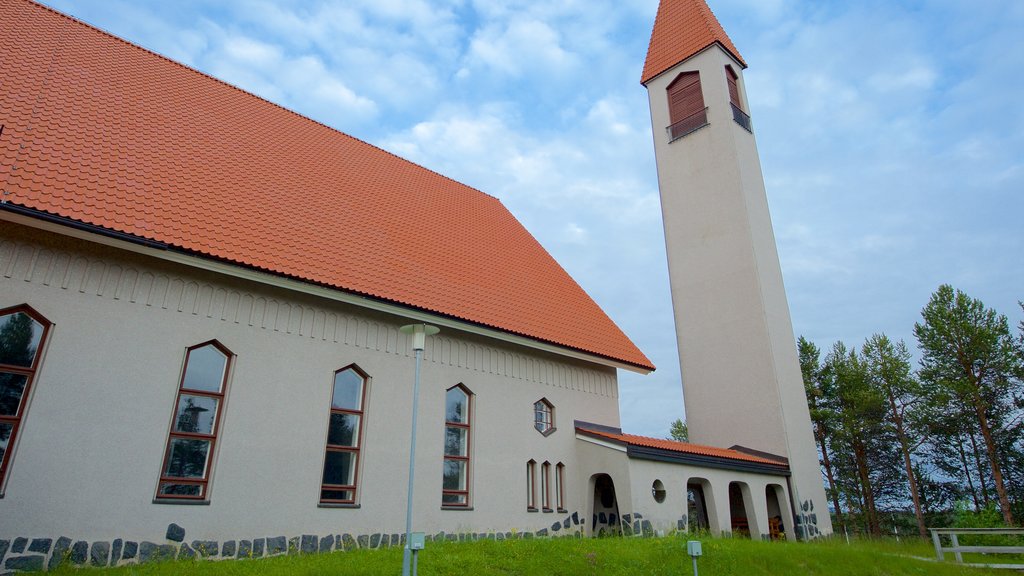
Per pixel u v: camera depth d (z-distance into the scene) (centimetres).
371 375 1602
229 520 1292
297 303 1518
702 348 2612
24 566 1055
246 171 1748
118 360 1228
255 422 1379
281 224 1620
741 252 2577
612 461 1897
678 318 2722
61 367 1162
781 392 2369
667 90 3025
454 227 2280
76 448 1146
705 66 2883
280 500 1373
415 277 1800
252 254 1427
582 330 2186
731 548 1468
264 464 1370
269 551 1327
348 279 1576
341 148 2267
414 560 1022
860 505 4075
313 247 1616
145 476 1212
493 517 1739
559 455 1964
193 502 1256
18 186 1172
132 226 1260
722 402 2502
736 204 2636
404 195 2258
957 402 3531
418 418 1661
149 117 1683
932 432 3712
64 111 1485
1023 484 3500
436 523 1614
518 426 1888
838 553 1570
